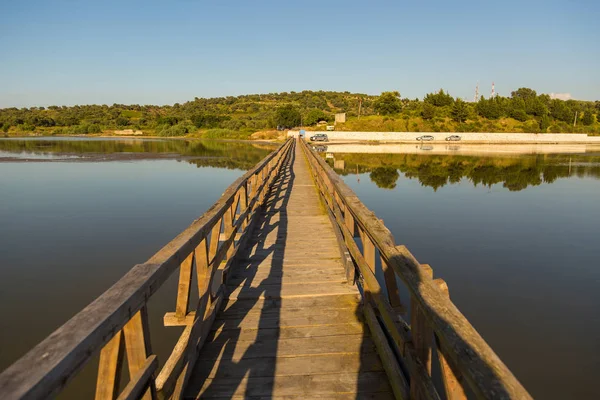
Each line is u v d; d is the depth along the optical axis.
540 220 10.54
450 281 6.41
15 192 14.28
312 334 2.97
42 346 0.99
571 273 6.69
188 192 14.45
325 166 7.69
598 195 14.65
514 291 6.00
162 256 1.82
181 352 2.41
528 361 4.24
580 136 59.94
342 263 4.53
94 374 3.81
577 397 3.68
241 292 3.76
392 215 11.17
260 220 6.91
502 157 32.66
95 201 12.54
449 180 18.67
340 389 2.31
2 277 6.09
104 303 1.29
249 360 2.62
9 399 0.78
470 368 1.03
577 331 4.79
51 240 8.07
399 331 2.02
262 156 33.00
